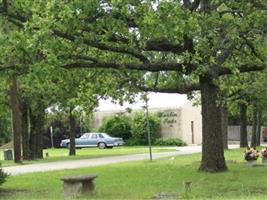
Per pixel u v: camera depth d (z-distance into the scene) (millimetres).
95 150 52406
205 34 16875
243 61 20391
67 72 17797
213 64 18391
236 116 67438
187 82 23562
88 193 15250
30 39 15125
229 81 25125
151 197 14641
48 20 14594
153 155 36781
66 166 28656
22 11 17484
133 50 17891
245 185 16938
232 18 17500
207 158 21141
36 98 36500
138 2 15719
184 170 22219
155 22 14984
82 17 15367
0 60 17141
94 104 23312
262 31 17812
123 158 34688
